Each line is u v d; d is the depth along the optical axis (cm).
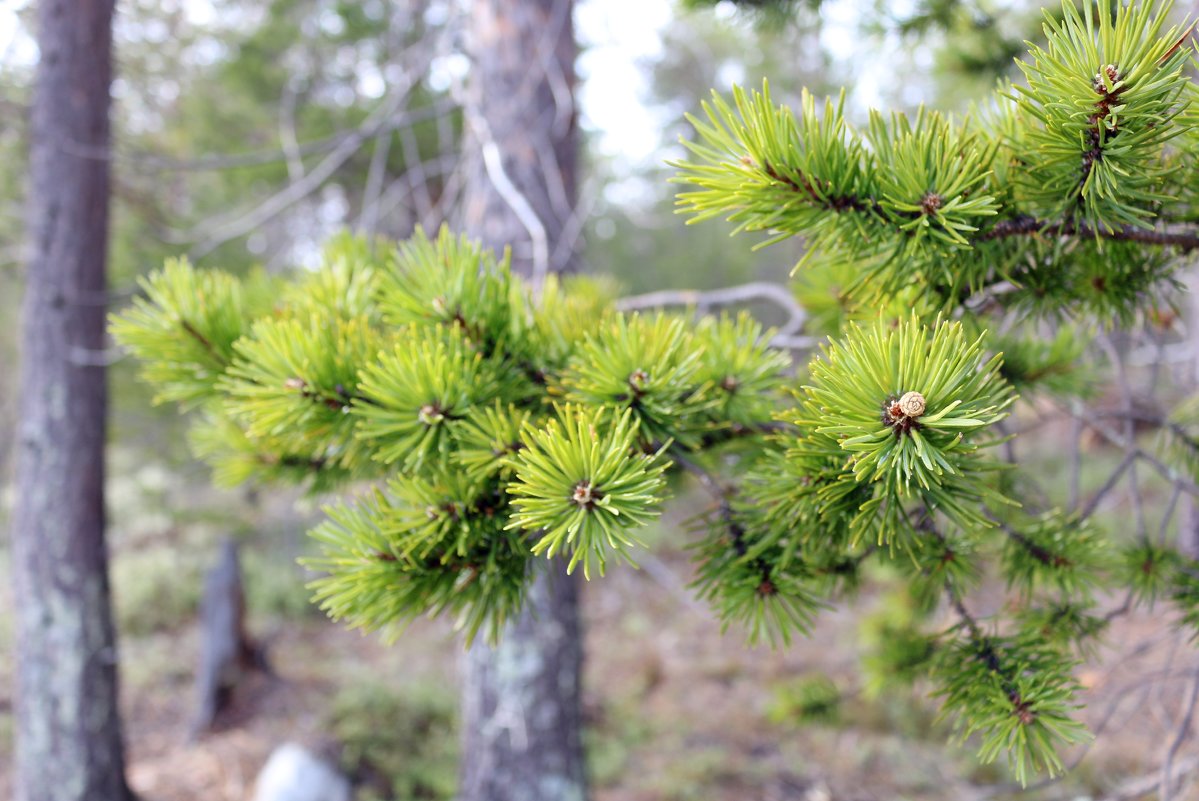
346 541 88
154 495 848
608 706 597
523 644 346
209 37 671
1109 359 188
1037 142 81
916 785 452
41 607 370
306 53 695
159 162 387
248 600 762
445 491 88
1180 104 71
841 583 125
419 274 108
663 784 480
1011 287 113
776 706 214
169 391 122
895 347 74
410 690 578
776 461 95
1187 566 131
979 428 69
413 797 481
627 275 1308
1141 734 317
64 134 366
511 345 107
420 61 440
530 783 347
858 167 84
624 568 864
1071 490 183
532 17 332
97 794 380
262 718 564
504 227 329
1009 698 91
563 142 344
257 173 689
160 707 592
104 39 379
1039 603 130
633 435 82
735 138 84
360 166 709
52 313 368
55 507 370
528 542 92
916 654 161
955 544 108
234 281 129
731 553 95
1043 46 253
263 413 100
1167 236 92
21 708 375
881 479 79
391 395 91
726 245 1268
